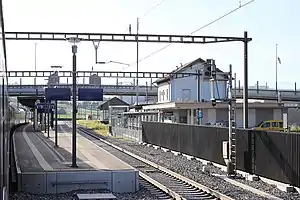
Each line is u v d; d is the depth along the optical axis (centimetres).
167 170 2223
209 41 2241
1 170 687
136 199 1575
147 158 2836
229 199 1414
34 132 5209
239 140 2102
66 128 6738
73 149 1952
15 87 5031
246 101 2362
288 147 1688
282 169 1731
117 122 5491
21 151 2806
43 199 1564
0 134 696
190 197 1554
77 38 1927
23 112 6906
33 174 1697
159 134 3584
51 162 2152
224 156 2142
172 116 4938
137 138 4416
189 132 2850
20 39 2075
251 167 1984
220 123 4306
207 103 4344
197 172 2184
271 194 1587
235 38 2284
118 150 3572
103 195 1595
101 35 2103
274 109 4744
